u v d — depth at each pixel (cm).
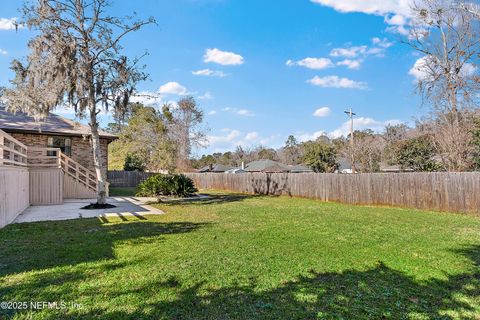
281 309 311
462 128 1530
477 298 347
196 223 802
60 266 432
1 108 1653
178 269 423
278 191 1858
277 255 498
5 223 770
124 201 1406
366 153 2598
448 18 1644
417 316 302
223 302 324
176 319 287
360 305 323
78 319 284
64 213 993
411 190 1205
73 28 1063
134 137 2964
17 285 362
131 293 341
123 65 1138
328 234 670
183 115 3553
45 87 1005
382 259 484
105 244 562
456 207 1071
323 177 1559
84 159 1712
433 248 556
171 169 1938
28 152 1527
